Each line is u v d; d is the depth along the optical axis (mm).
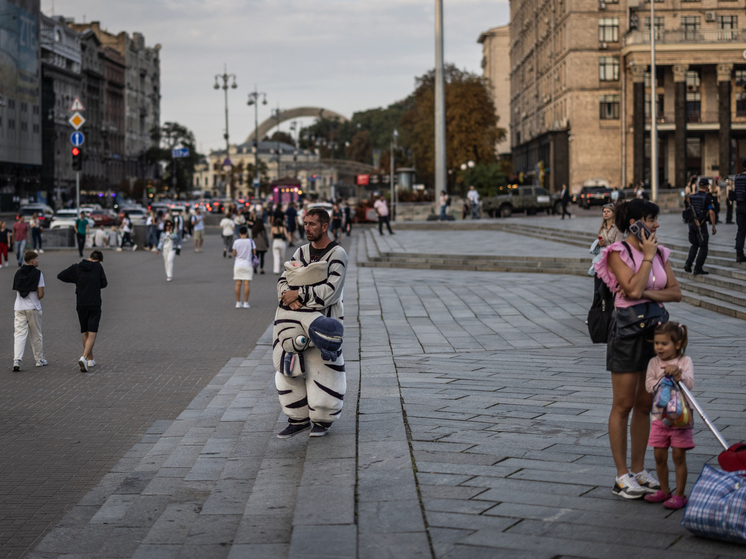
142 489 6480
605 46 68062
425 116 77625
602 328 5129
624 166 67688
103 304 19297
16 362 11727
